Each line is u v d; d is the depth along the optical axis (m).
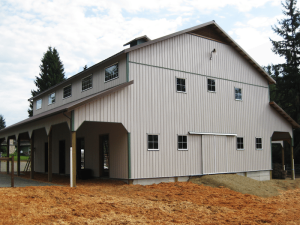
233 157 18.08
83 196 9.73
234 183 15.02
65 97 20.27
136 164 13.71
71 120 12.00
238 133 18.58
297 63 29.70
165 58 15.48
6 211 7.34
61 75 43.09
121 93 13.57
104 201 9.38
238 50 19.36
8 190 9.41
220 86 18.05
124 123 13.55
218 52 18.28
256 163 19.39
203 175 16.25
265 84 21.06
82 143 18.36
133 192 11.60
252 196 12.88
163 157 14.73
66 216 7.50
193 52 16.89
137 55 14.36
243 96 19.36
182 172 15.39
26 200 8.44
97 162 16.22
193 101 16.45
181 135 15.62
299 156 29.00
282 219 8.69
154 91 14.80
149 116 14.46
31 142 16.45
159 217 8.15
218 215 8.78
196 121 16.42
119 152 14.21
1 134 23.38
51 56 42.72
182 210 9.14
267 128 20.50
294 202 12.38
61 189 10.37
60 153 20.11
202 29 17.62
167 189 12.85
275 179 20.70
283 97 31.20
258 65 20.08
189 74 16.48
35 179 16.00
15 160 38.22
